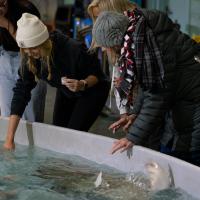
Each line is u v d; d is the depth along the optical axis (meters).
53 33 2.96
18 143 3.20
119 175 2.48
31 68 2.92
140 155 2.45
